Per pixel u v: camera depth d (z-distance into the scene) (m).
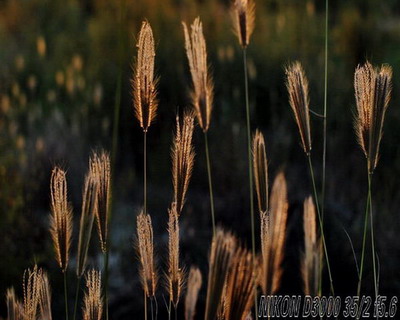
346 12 26.53
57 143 17.80
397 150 16.84
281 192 3.72
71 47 25.06
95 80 22.14
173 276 4.57
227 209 15.02
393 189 15.84
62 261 4.40
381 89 4.71
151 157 19.62
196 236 13.91
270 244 3.72
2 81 23.00
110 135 20.81
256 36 24.22
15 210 13.93
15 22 29.16
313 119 19.14
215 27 24.77
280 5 27.92
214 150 18.09
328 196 15.41
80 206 16.62
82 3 30.86
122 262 13.96
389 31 25.25
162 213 17.11
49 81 23.00
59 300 13.07
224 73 22.02
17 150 16.94
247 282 3.48
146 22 4.52
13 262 13.04
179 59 22.09
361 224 13.69
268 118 21.30
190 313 3.62
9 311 4.41
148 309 12.15
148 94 4.52
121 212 16.81
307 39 24.09
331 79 20.56
